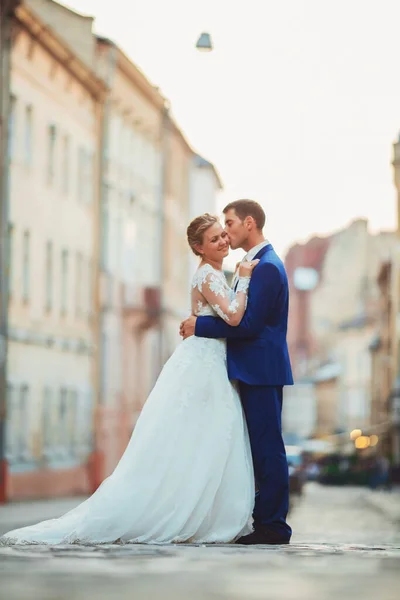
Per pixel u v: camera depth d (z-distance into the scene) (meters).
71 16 55.78
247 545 8.78
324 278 151.50
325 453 93.56
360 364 135.25
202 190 81.00
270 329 9.55
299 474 47.22
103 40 57.25
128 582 5.79
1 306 42.78
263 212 9.76
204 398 9.37
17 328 44.94
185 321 9.55
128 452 9.31
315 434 128.62
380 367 108.00
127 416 61.03
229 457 9.34
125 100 60.75
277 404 9.54
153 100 65.62
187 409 9.34
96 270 55.34
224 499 9.29
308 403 146.50
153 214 67.62
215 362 9.45
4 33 43.12
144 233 65.75
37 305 47.25
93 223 55.09
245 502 9.31
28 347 45.94
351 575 6.13
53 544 9.02
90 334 54.53
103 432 56.34
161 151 68.44
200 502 9.23
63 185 50.72
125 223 61.53
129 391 61.53
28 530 9.23
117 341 59.34
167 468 9.22
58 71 49.38
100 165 55.62
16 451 44.59
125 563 6.66
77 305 52.72
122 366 60.47
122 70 59.56
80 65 51.16
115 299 58.78
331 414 143.12
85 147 53.66
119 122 60.22
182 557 7.08
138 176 64.06
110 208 58.72
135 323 61.62
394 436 84.31
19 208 45.28
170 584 5.71
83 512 9.31
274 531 9.36
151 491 9.17
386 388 101.31
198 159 80.81
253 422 9.47
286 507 9.44
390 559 7.06
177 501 9.20
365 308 135.00
